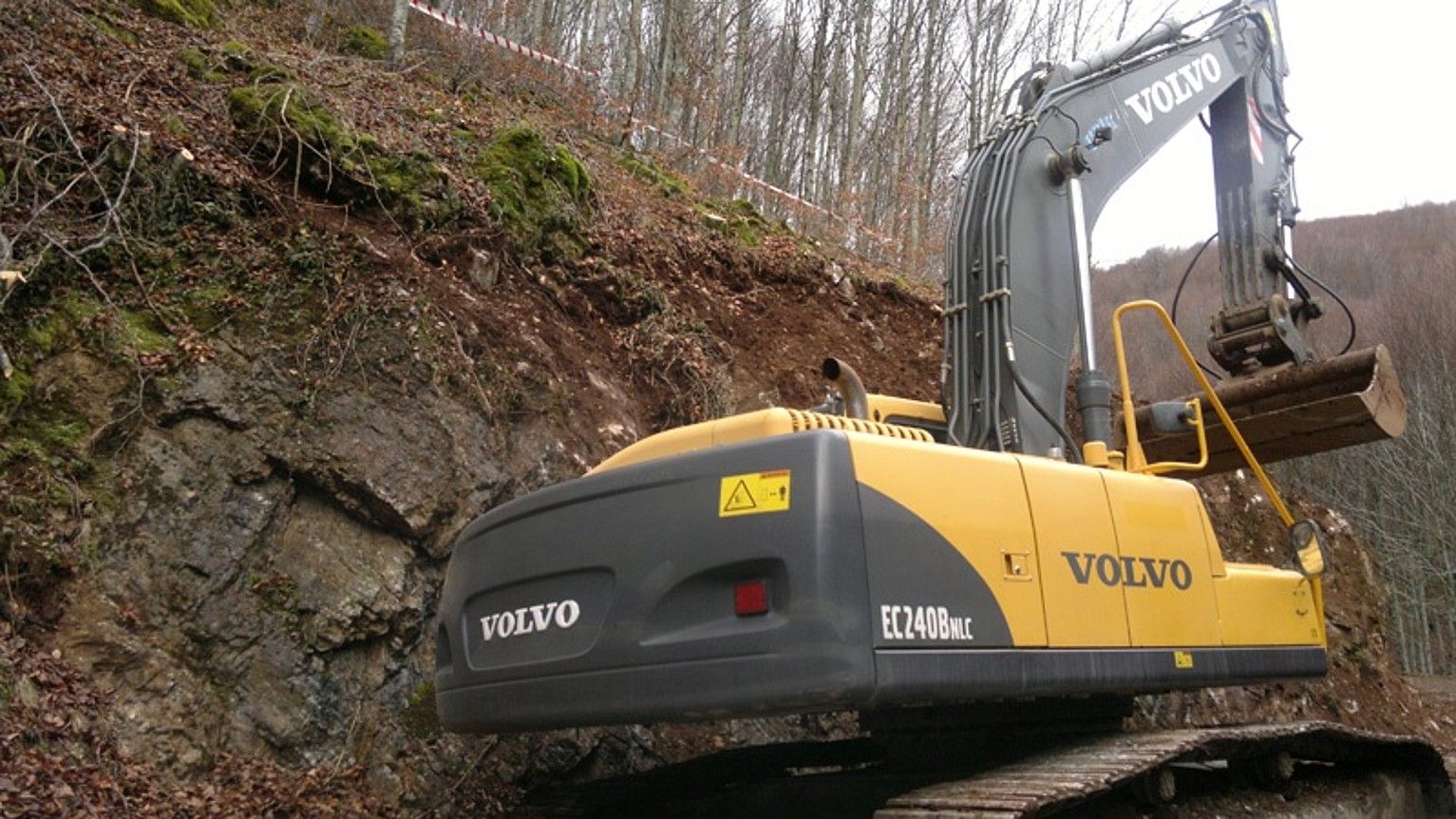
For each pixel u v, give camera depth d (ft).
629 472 14.17
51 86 21.93
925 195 64.28
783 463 12.96
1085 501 15.61
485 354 22.79
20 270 18.94
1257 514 40.83
